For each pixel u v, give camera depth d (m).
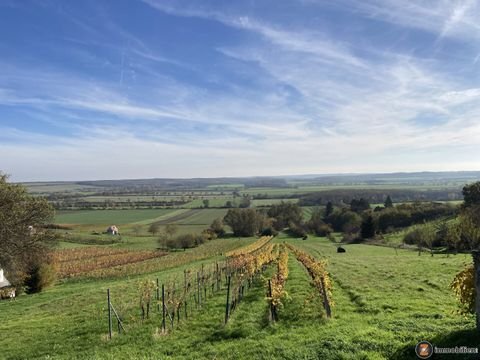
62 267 63.50
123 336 17.36
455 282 12.56
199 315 19.48
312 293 21.06
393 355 10.49
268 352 12.17
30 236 30.33
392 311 16.59
